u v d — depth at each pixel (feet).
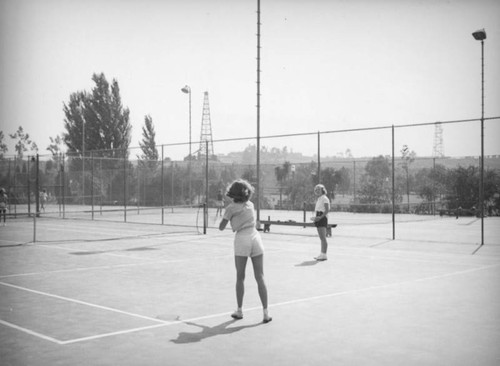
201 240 65.77
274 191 156.04
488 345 21.06
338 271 40.50
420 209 131.23
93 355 19.90
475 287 33.78
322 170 140.87
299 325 24.27
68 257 49.67
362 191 137.49
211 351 20.35
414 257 49.11
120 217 117.80
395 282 35.63
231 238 68.49
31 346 21.11
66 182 161.17
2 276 38.78
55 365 18.71
